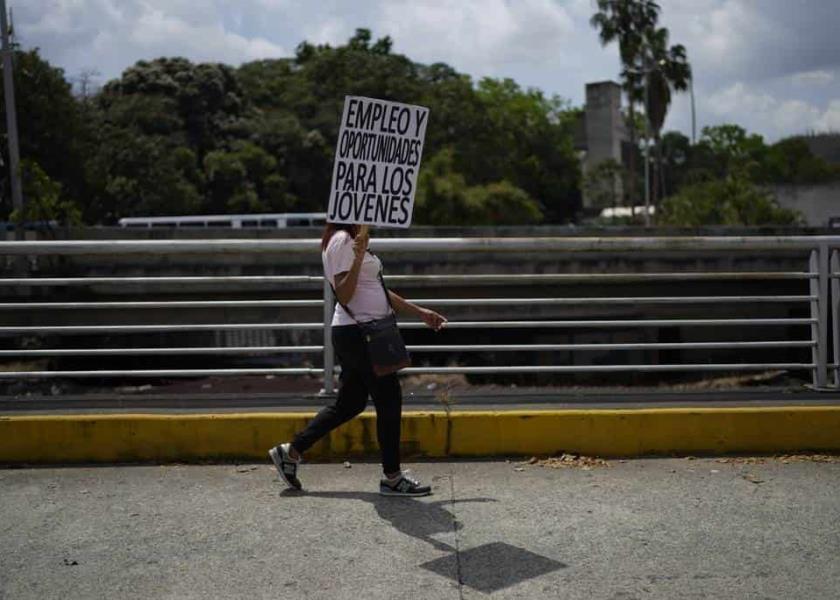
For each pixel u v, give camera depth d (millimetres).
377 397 5133
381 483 5234
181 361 18984
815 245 6715
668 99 56125
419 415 6062
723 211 43406
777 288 22484
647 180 55625
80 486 5496
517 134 76375
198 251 6215
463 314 19672
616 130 100250
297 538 4562
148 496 5281
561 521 4789
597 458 6074
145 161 46406
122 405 6449
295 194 59625
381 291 5156
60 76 37750
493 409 6258
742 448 6160
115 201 44250
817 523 4742
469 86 68500
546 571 4113
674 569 4133
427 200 47719
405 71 70438
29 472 5816
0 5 25078
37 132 36562
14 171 25359
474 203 47750
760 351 17781
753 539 4512
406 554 4332
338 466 5898
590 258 21484
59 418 6012
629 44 55531
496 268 21234
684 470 5773
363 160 5062
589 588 3924
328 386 6629
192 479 5629
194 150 56656
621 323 6582
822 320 6828
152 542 4527
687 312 22266
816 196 55750
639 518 4832
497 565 4191
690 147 99125
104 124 49188
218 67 61531
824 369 6879
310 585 3975
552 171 80062
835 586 3938
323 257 5145
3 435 5988
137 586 3982
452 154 60688
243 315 19422
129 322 19031
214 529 4707
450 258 21078
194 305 6383
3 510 5051
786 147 73750
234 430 6035
